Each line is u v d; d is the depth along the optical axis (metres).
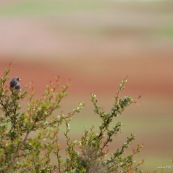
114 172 15.90
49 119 14.81
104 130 16.27
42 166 14.89
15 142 14.34
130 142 16.38
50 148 14.59
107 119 16.30
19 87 15.80
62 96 14.26
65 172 15.45
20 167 14.23
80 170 15.46
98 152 16.19
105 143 16.22
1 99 15.69
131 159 16.23
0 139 15.09
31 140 14.08
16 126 15.45
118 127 16.31
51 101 14.26
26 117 14.43
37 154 14.48
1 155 14.22
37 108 14.40
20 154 14.78
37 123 14.52
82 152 15.73
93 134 16.11
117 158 16.23
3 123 15.55
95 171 15.57
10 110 15.63
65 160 15.68
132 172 16.38
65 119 15.41
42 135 14.18
